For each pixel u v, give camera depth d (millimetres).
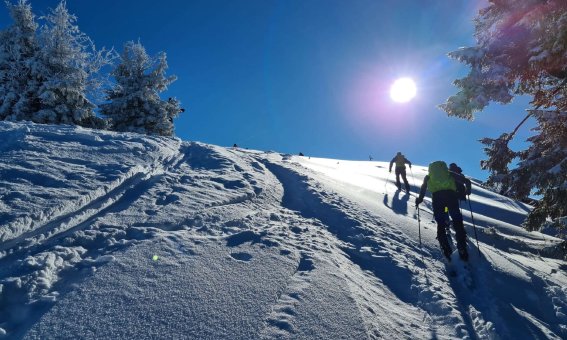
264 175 9164
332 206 6879
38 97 18297
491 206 12336
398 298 3854
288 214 6152
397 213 7730
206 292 3027
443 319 3516
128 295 2846
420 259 5000
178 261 3461
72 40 19406
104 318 2572
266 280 3371
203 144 11914
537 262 6168
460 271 4820
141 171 6730
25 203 4305
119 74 24219
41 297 2779
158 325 2566
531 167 6859
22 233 3867
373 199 9281
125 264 3275
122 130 23469
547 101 7059
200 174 7492
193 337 2494
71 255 3420
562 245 6246
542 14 5688
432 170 5652
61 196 4711
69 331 2420
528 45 6016
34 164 5797
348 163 23578
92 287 2891
